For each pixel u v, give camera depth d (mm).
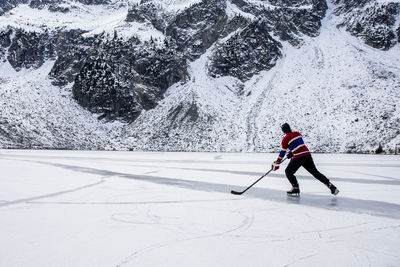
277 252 3080
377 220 4402
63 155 25328
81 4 139250
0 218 4539
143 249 3174
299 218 4508
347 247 3229
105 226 4078
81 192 6953
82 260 2889
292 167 6535
